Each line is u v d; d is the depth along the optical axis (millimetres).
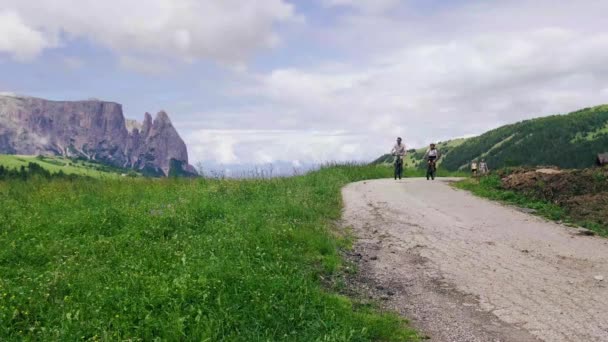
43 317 5910
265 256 8875
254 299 6578
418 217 15078
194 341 5535
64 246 9000
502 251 11008
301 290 7184
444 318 7234
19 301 6223
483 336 6594
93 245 9148
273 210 13305
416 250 11305
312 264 9305
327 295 7422
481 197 18891
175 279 6863
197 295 6508
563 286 8594
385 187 22953
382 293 8328
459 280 9039
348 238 12305
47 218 11781
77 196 15453
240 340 5664
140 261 7949
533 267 9766
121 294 6547
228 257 8391
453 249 11281
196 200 13742
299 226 11789
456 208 16531
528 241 11844
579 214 14461
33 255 8539
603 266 9742
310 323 6301
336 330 6133
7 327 5645
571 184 17062
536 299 7973
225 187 18000
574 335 6582
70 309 6043
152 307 6211
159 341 5457
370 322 6676
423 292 8430
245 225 10977
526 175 20047
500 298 8055
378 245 11867
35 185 18312
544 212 15258
